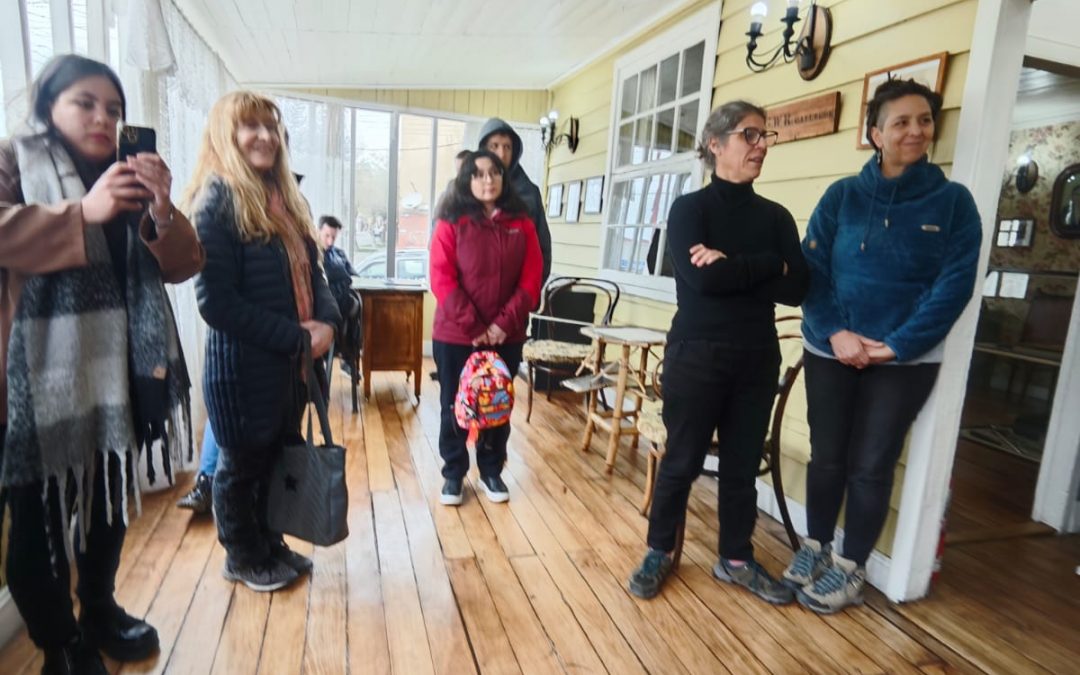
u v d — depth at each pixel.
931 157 2.02
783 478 2.65
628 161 4.21
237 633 1.69
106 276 1.24
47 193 1.15
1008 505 2.94
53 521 1.27
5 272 1.15
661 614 1.90
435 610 1.85
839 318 1.92
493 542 2.28
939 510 2.03
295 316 1.74
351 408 3.92
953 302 1.76
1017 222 5.00
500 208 2.43
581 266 4.86
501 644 1.71
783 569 2.21
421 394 4.33
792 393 2.61
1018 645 1.85
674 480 1.96
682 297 1.90
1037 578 2.27
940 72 1.96
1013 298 5.01
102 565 1.46
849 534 2.00
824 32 2.43
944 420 1.96
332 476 1.71
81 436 1.20
